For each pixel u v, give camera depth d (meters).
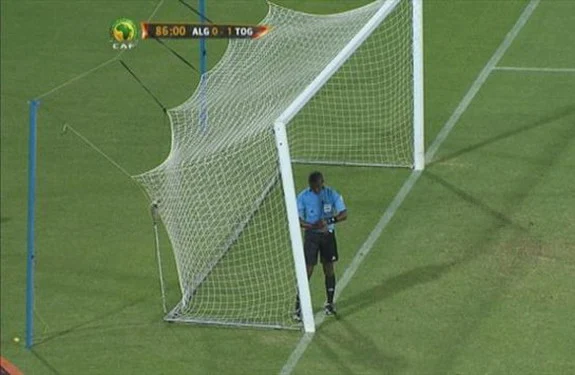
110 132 93.69
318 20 95.62
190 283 71.88
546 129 91.25
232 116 81.94
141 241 78.44
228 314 70.00
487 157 87.50
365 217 80.19
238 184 77.31
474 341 66.56
